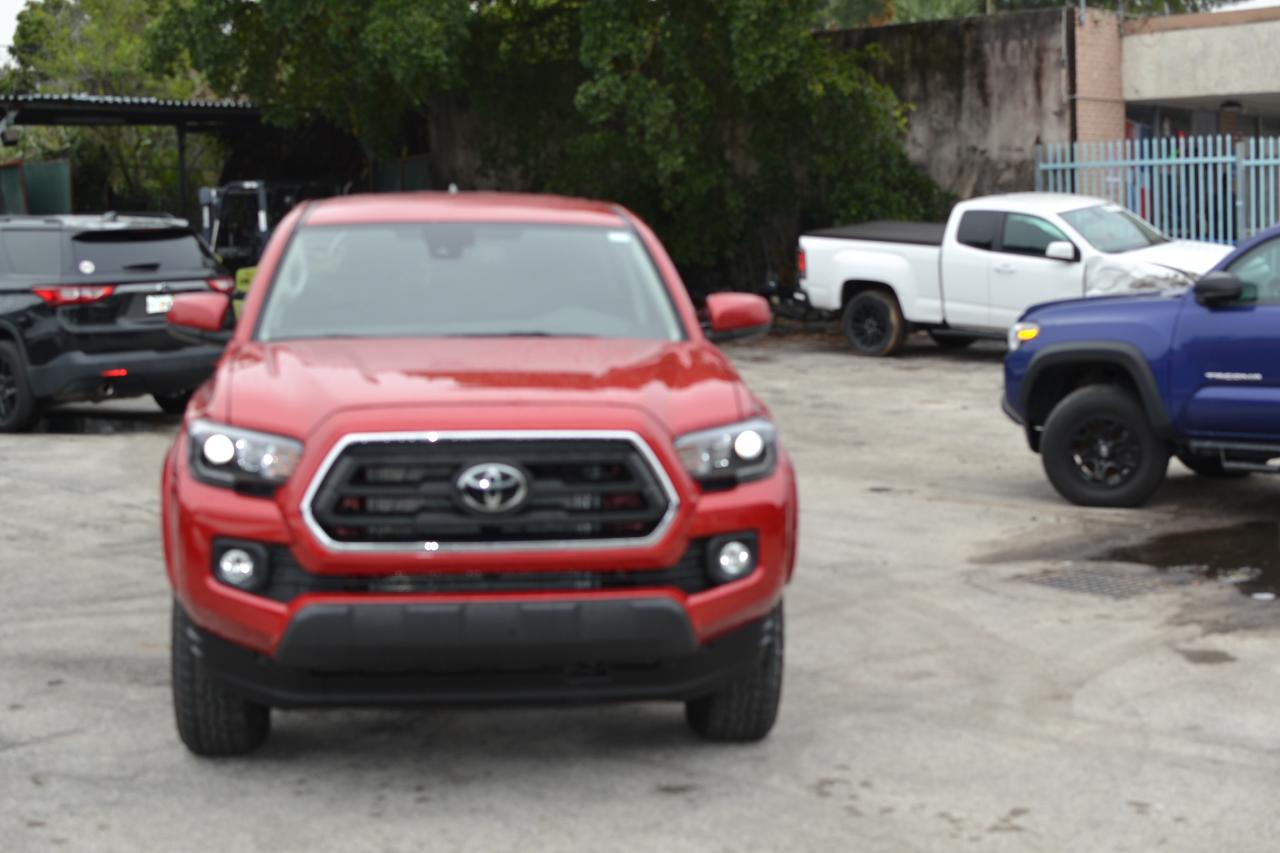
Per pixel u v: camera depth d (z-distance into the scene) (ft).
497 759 18.40
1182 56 81.61
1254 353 31.58
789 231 84.64
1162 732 19.24
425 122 103.09
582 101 75.46
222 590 16.28
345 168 109.60
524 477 15.89
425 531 15.89
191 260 49.06
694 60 77.61
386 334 19.39
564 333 19.51
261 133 113.80
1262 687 21.09
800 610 25.54
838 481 37.86
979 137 81.15
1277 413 31.32
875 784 17.43
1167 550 29.91
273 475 16.19
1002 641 23.59
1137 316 33.17
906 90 82.94
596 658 16.14
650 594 16.14
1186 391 32.40
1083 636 23.82
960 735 19.17
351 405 16.30
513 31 86.28
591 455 16.08
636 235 21.57
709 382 17.69
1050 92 79.25
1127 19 82.74
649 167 79.10
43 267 46.93
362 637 15.79
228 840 15.84
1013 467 39.83
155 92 146.72
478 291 20.12
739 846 15.62
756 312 21.09
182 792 17.28
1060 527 32.09
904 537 31.19
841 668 22.20
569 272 20.54
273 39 83.66
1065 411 34.17
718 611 16.55
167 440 46.11
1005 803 16.83
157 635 24.26
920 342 74.49
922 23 82.28
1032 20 79.36
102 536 31.81
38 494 36.52
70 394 46.78
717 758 18.35
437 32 75.61
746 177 85.15
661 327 19.86
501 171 93.56
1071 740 18.95
